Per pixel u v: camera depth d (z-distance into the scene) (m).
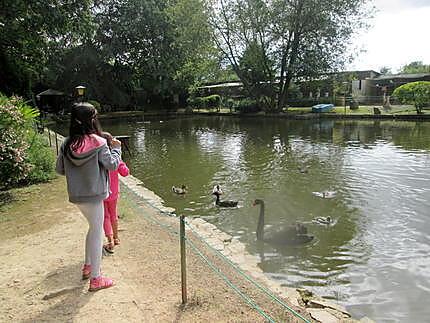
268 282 5.35
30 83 24.48
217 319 4.09
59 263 5.36
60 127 31.67
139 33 43.56
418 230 8.22
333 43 34.91
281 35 35.41
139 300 4.41
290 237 7.75
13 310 4.18
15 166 8.84
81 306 4.23
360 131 25.30
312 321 4.31
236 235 8.20
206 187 12.29
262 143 21.59
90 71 43.62
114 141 4.70
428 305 5.36
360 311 5.23
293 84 42.00
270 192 11.55
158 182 13.10
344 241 7.77
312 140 22.08
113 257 5.64
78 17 22.33
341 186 11.93
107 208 5.79
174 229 7.21
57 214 7.62
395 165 14.55
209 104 47.16
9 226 7.00
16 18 19.50
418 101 30.27
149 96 50.19
